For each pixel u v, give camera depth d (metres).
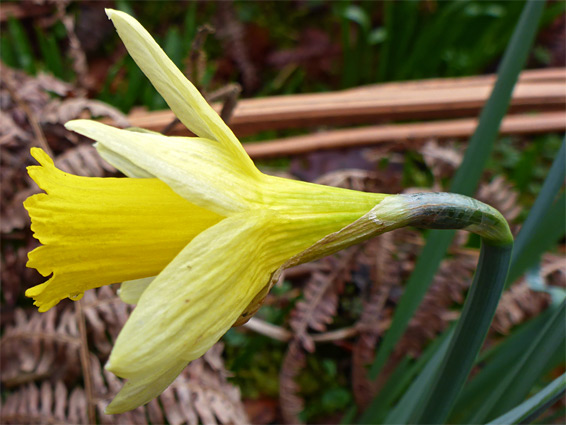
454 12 0.28
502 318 0.17
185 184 0.08
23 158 0.17
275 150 0.23
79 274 0.08
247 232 0.08
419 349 0.18
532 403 0.09
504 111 0.13
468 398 0.14
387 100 0.22
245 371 0.19
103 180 0.08
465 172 0.14
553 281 0.18
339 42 0.33
